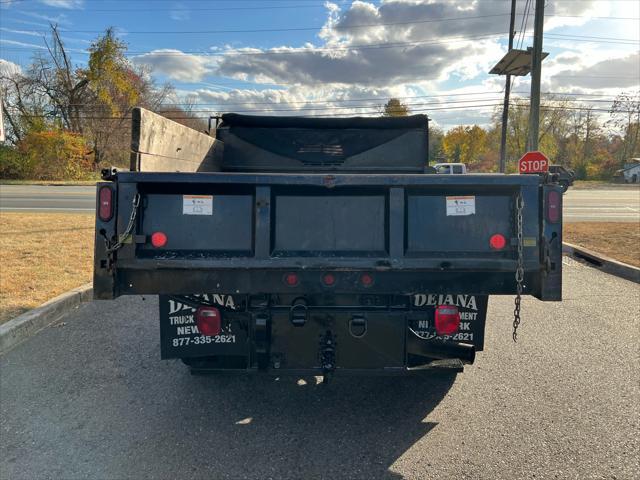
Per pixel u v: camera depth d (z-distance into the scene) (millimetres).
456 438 3102
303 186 2822
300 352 3041
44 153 38094
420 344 3221
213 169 4750
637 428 3209
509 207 2830
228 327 3281
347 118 4898
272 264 2803
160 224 2832
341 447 3004
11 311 5273
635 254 9242
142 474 2707
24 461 2814
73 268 7410
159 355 4488
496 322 5566
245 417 3387
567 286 7387
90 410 3453
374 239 2852
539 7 14875
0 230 10930
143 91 49406
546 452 2934
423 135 4957
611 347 4746
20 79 41844
